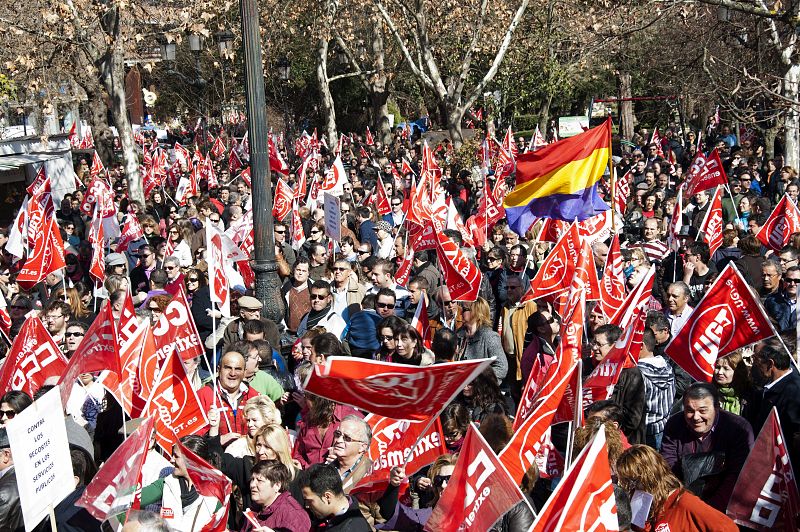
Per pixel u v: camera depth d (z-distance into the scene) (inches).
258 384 334.3
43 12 848.9
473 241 599.8
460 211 851.4
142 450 231.3
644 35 1181.1
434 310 436.1
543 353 350.6
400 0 1263.5
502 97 1498.5
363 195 900.6
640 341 310.7
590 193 410.9
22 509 207.9
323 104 1509.6
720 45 1051.9
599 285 405.4
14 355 321.7
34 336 323.3
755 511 228.8
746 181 709.9
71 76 1163.9
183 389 280.1
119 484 225.9
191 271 469.7
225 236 388.8
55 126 1298.0
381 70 1571.1
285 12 1455.5
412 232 541.6
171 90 1713.8
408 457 217.9
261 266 454.6
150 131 1723.7
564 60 1481.3
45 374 325.7
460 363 200.5
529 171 420.2
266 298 454.3
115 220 675.4
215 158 1423.5
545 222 516.1
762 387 295.9
